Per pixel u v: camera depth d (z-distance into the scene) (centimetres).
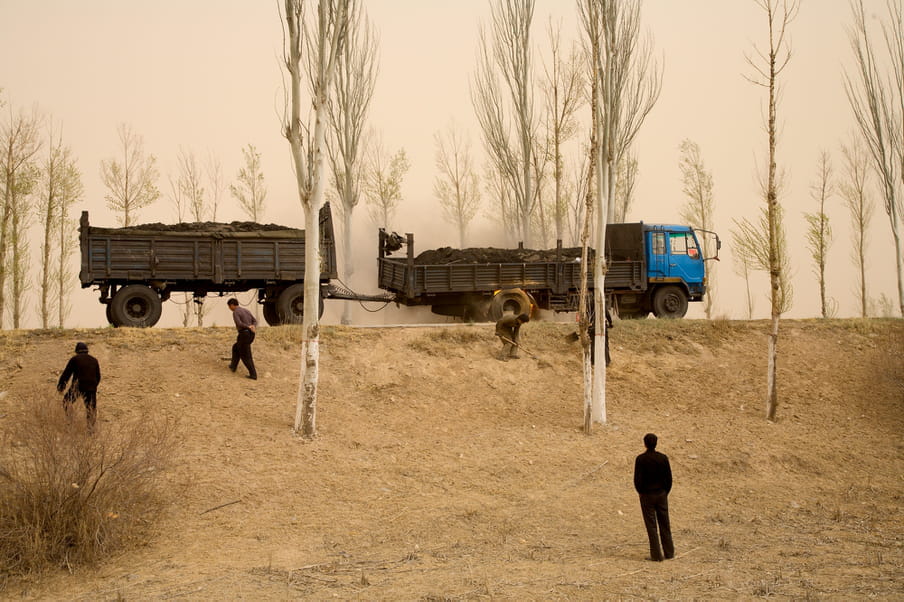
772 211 1622
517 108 3097
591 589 784
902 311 2725
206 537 962
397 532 1018
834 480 1377
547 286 2153
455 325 1961
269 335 1738
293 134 1317
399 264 2105
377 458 1301
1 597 774
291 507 1085
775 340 1636
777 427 1592
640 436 1499
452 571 860
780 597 757
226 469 1178
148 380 1466
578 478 1291
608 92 1566
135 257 1706
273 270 1823
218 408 1408
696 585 803
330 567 867
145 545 927
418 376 1667
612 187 1708
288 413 1439
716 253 2350
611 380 1755
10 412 1273
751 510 1209
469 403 1599
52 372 1449
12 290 2716
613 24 1606
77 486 895
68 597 768
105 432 1106
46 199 2750
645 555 955
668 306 2311
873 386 1802
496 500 1175
